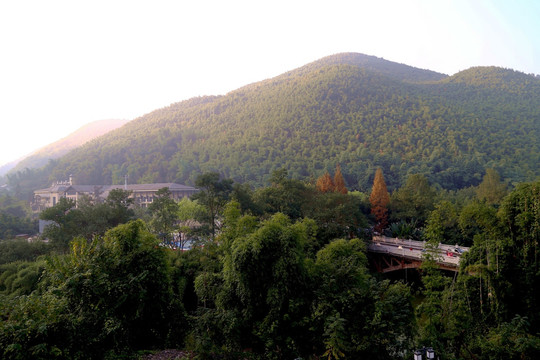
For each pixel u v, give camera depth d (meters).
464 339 17.14
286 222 20.81
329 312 14.68
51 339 11.74
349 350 13.86
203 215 43.50
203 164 162.00
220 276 19.52
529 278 18.48
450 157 140.62
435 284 20.22
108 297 15.09
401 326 14.15
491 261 18.62
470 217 22.45
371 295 14.78
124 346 15.42
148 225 44.03
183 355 15.46
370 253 42.47
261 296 16.28
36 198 118.94
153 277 17.19
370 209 60.91
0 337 10.80
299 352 15.16
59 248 38.53
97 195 96.56
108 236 17.58
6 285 31.38
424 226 52.53
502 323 16.81
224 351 16.31
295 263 15.62
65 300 13.25
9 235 61.66
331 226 40.00
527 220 18.98
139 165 170.25
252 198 46.78
